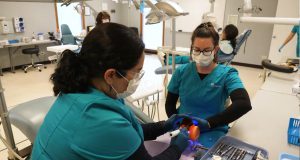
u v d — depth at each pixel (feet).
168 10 5.62
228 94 4.60
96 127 2.18
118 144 2.23
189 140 3.63
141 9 6.04
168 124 3.96
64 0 7.39
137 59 2.43
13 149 5.52
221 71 4.69
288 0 14.93
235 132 4.08
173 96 5.24
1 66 17.51
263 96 6.02
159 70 10.37
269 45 18.75
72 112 2.32
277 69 8.34
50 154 2.33
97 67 2.37
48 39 20.01
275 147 3.63
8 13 17.72
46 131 2.46
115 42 2.28
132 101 5.98
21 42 18.06
